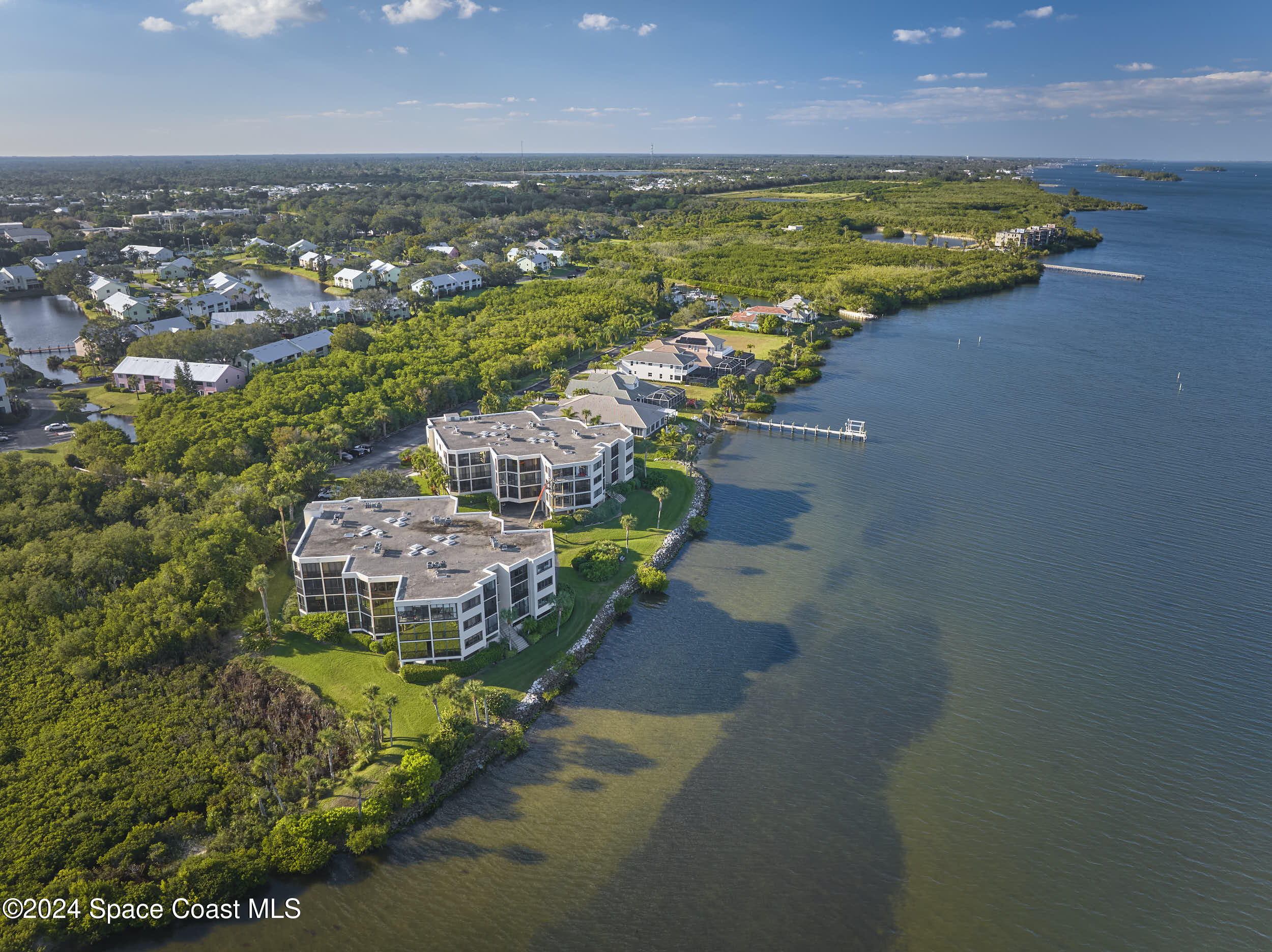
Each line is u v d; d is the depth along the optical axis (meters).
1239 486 171.50
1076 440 198.62
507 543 124.31
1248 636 121.25
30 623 112.12
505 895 80.12
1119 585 135.25
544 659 115.31
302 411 192.38
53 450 182.88
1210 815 90.19
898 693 110.25
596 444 161.25
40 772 89.38
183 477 156.50
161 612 112.12
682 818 89.69
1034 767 97.00
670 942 75.69
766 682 112.50
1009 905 79.75
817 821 89.38
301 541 121.94
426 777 89.25
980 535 152.75
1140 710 106.44
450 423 172.38
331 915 77.81
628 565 140.00
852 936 76.50
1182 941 76.19
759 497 169.38
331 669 109.50
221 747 96.00
